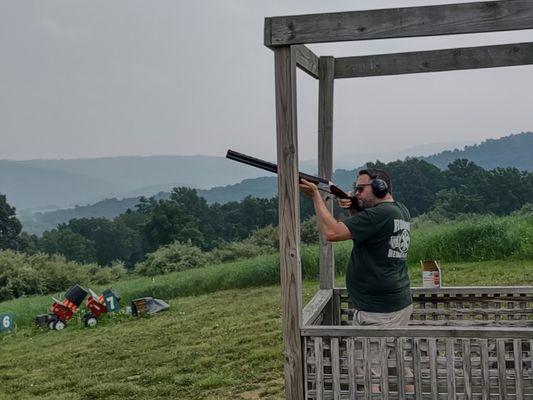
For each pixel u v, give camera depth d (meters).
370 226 4.29
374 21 3.84
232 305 12.78
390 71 5.41
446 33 3.76
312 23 3.91
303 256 14.98
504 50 5.24
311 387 4.18
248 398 7.02
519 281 11.69
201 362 8.71
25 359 10.20
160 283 16.03
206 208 43.88
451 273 13.05
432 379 3.98
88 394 7.79
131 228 51.69
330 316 5.46
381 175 4.52
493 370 3.94
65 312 12.56
